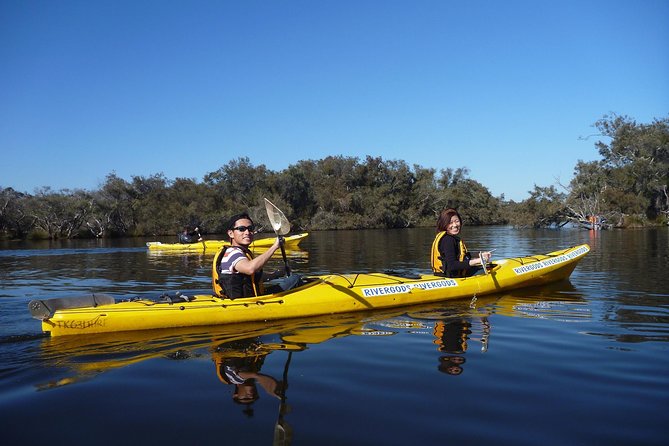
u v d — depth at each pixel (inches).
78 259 539.5
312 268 409.1
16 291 291.1
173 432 93.4
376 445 87.6
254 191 1955.0
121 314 173.3
